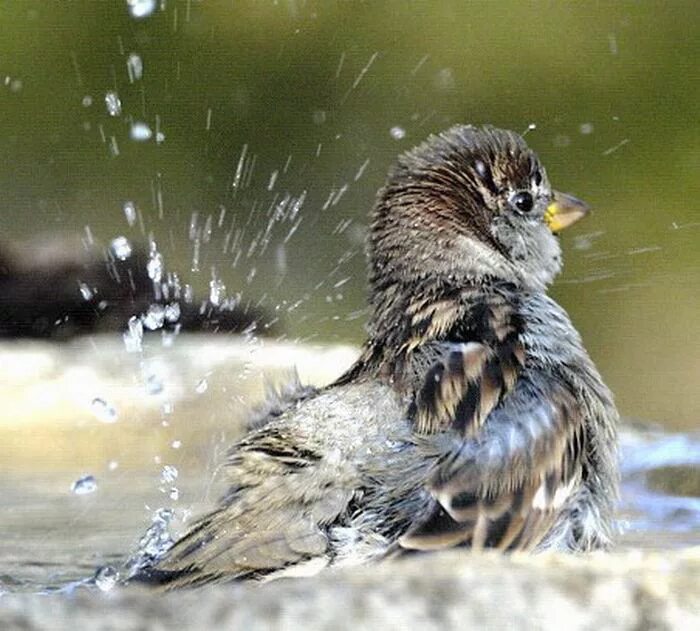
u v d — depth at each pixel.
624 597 4.95
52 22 21.78
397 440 7.46
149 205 20.89
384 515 7.25
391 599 4.87
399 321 8.26
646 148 22.27
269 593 4.89
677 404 20.20
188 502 10.13
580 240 21.38
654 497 10.38
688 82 22.53
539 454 7.53
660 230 21.62
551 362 8.02
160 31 21.91
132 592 4.95
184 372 12.47
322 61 22.36
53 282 14.49
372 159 21.84
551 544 7.69
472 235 8.73
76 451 11.75
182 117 21.67
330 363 12.66
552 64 22.73
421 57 22.66
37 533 9.09
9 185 21.00
